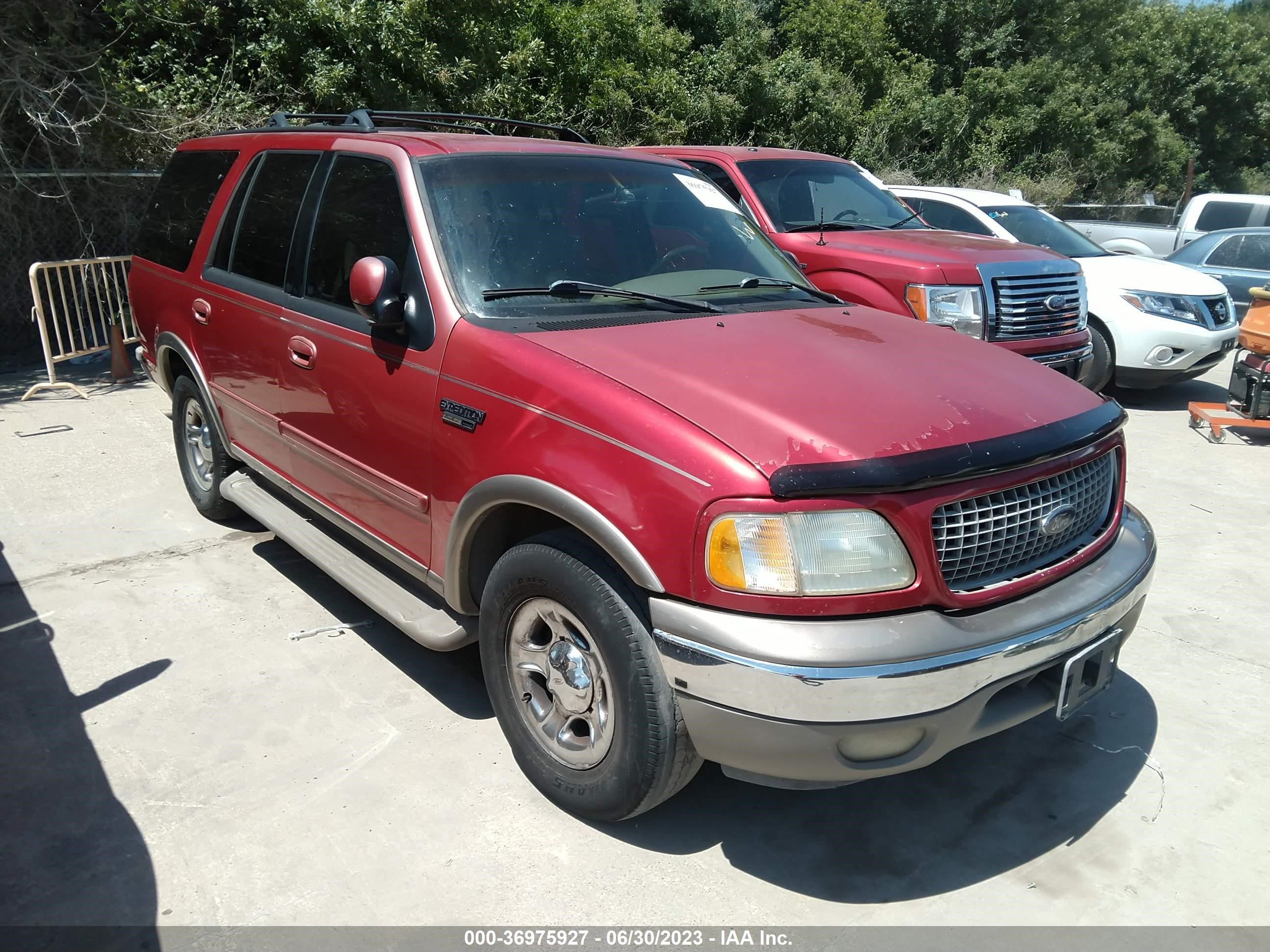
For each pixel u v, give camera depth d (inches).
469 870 108.4
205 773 124.1
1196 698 149.3
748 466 94.7
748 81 792.3
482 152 143.5
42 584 176.7
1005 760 133.3
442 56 485.7
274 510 173.5
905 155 979.9
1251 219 519.8
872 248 268.5
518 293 126.8
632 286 137.3
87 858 108.8
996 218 370.3
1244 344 295.6
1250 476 262.2
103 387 320.5
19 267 360.8
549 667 115.0
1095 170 1142.3
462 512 118.7
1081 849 115.1
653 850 113.0
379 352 132.0
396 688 145.3
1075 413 115.0
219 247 179.2
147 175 376.2
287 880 106.1
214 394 182.7
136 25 432.8
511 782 124.3
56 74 370.3
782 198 297.7
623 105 623.8
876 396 106.8
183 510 213.6
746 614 94.3
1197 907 105.9
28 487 225.3
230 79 433.7
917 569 96.5
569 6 620.4
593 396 105.5
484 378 116.4
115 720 135.1
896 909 104.8
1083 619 105.8
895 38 1138.7
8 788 120.4
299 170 161.9
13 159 363.6
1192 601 183.6
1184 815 121.7
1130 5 1366.9
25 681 144.9
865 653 92.0
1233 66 1459.2
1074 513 111.2
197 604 170.6
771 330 127.6
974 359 125.6
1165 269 342.6
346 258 144.2
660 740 102.3
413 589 141.2
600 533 101.8
